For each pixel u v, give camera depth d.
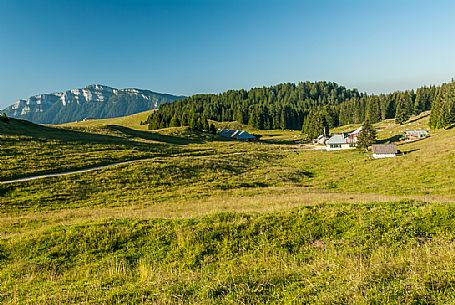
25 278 13.63
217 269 13.71
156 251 16.47
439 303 7.83
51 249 17.03
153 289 10.45
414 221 17.36
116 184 40.38
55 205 32.22
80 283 12.57
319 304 8.18
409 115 155.88
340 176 52.44
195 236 17.14
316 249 15.62
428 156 54.69
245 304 8.72
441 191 36.62
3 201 31.83
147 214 23.23
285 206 21.84
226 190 40.69
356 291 8.45
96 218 22.66
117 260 15.57
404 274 9.45
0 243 17.94
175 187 41.69
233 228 17.81
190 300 9.23
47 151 53.09
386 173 50.22
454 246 12.59
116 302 9.91
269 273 10.64
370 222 17.56
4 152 48.38
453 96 123.00
